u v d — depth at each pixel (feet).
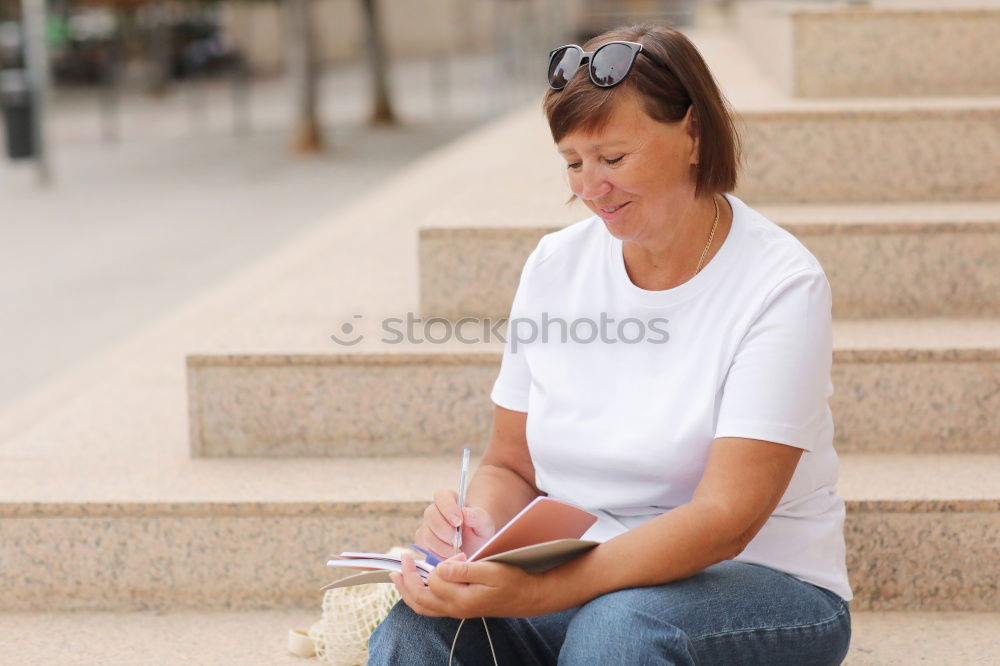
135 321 24.80
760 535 7.48
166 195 45.06
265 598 10.25
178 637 9.73
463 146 30.48
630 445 7.43
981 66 15.64
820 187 13.94
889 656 8.95
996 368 10.74
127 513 10.11
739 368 7.11
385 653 7.20
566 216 12.84
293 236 35.27
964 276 12.07
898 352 10.76
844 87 15.76
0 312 25.98
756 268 7.32
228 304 18.48
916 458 10.73
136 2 89.81
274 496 10.16
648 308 7.55
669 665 6.59
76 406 13.35
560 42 55.88
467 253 12.23
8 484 10.59
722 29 35.81
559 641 7.66
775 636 6.98
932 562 9.70
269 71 115.55
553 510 6.87
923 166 13.79
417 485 10.39
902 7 15.66
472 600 6.81
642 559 6.86
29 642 9.66
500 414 8.35
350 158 55.36
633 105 6.91
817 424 7.11
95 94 95.30
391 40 120.57
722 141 7.11
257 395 11.18
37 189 47.16
